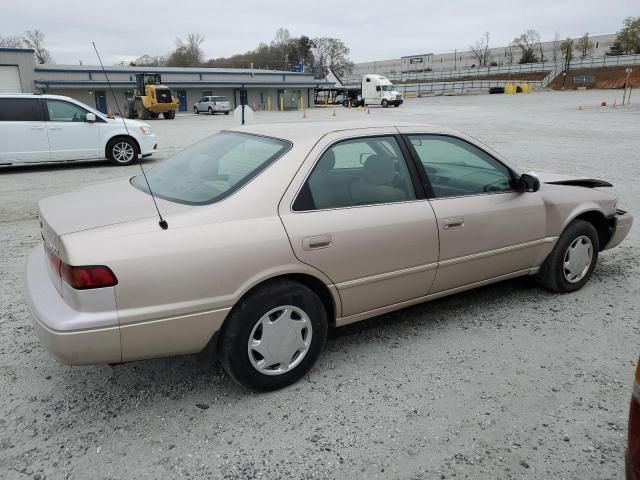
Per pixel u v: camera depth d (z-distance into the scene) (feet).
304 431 8.95
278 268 9.47
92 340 8.18
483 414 9.39
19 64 140.46
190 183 10.50
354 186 10.77
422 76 364.79
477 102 173.99
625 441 8.69
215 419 9.27
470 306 14.06
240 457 8.32
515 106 143.54
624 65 258.78
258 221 9.39
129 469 8.04
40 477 7.85
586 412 9.45
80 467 8.07
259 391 9.96
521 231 13.15
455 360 11.26
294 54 357.41
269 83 186.70
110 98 157.58
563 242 14.17
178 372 10.83
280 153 10.27
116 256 8.23
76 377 10.60
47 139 37.52
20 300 14.37
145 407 9.62
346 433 8.89
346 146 10.86
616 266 17.22
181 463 8.18
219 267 8.91
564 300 14.38
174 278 8.57
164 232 8.70
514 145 52.13
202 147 12.42
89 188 11.75
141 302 8.41
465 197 12.19
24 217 23.95
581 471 8.02
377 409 9.55
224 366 9.60
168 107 124.77
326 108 191.01
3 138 36.14
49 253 9.34
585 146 51.03
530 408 9.57
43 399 9.84
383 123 11.91
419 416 9.34
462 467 8.11
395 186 11.30
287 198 9.80
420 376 10.64
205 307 8.90
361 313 11.03
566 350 11.66
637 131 67.62
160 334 8.66
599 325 12.85
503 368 10.93
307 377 10.62
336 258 10.15
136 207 9.61
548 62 307.99
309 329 10.17
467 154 12.66
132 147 41.04
